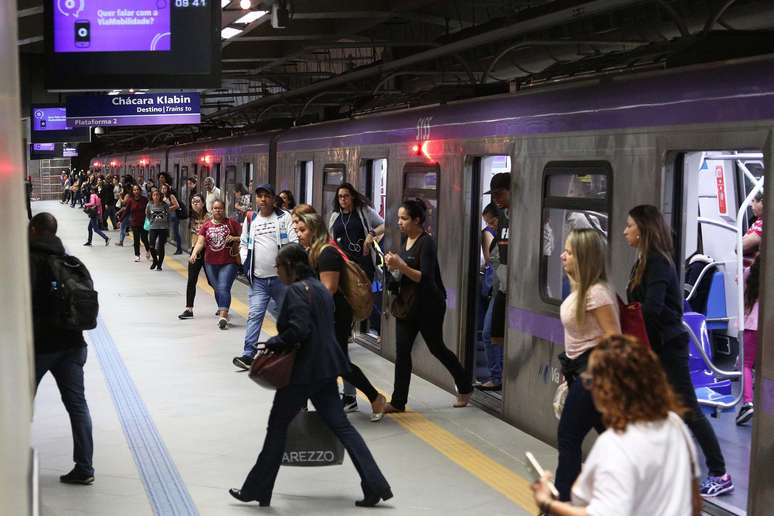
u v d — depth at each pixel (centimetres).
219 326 1251
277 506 592
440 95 967
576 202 684
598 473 297
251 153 1794
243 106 2595
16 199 207
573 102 688
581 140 676
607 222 640
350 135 1188
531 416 748
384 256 800
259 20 1330
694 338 707
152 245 1969
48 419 793
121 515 570
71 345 611
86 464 621
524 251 759
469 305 886
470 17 1505
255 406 838
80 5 925
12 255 190
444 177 911
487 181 998
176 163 2722
